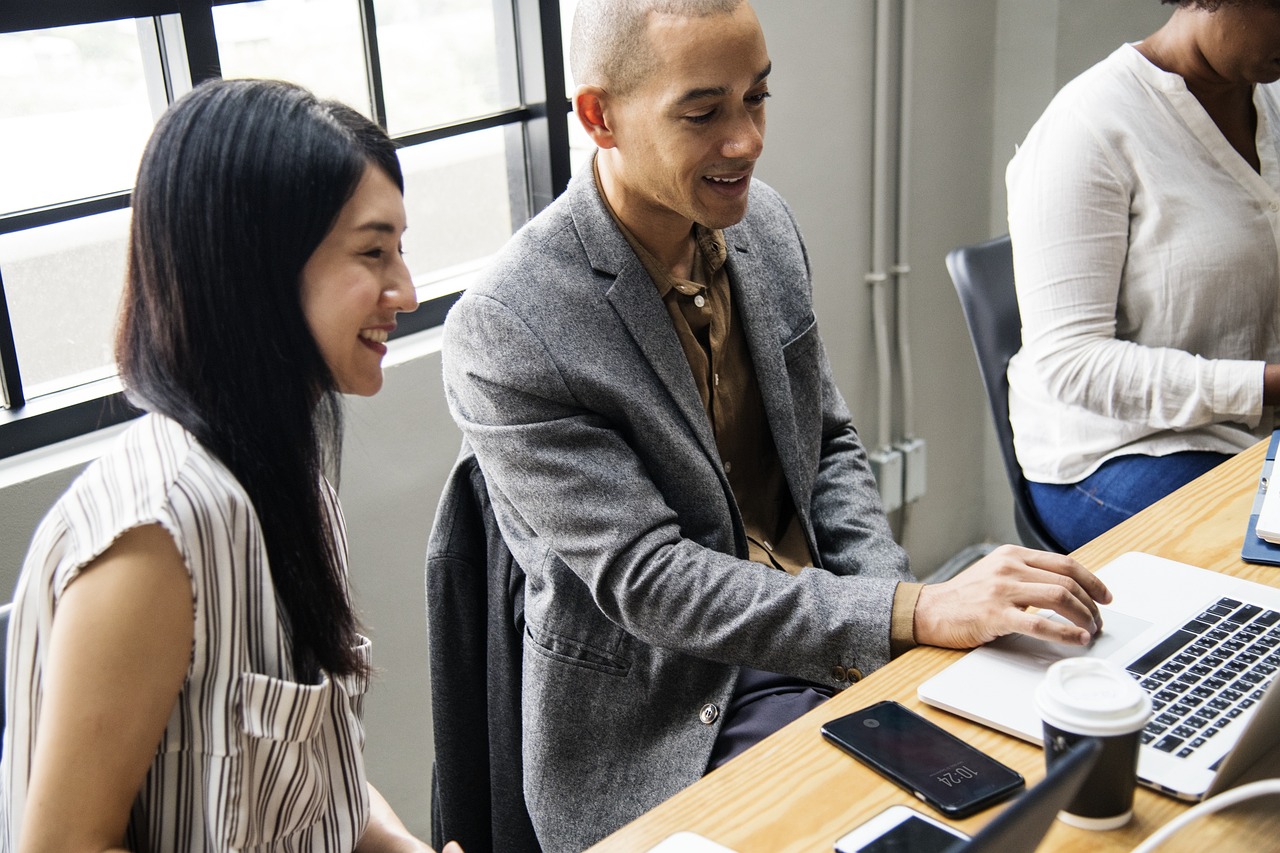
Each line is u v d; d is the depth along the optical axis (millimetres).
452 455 1932
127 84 1631
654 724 1398
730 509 1421
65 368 1656
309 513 943
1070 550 1897
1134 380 1739
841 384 2689
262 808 958
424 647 1982
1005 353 1918
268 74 1750
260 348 891
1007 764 952
